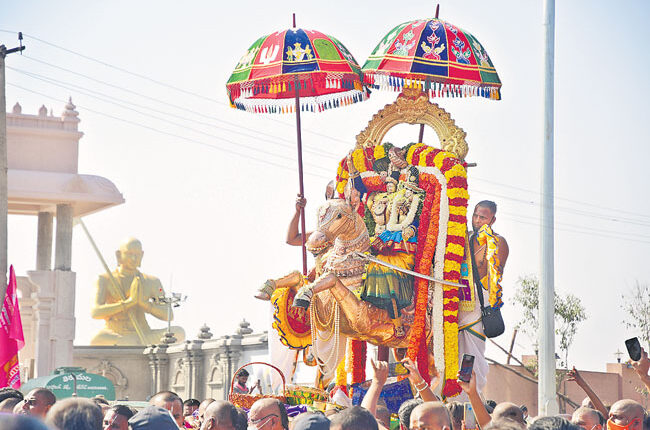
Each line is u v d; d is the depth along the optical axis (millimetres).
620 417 9086
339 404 13891
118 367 51688
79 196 42625
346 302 14953
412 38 15469
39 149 43312
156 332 62844
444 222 15359
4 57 21078
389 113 16172
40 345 42375
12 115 43031
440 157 15625
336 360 16031
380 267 15164
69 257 43312
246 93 16188
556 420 6699
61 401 6602
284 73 15359
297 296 14648
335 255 15414
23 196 41906
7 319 18078
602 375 38125
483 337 15766
